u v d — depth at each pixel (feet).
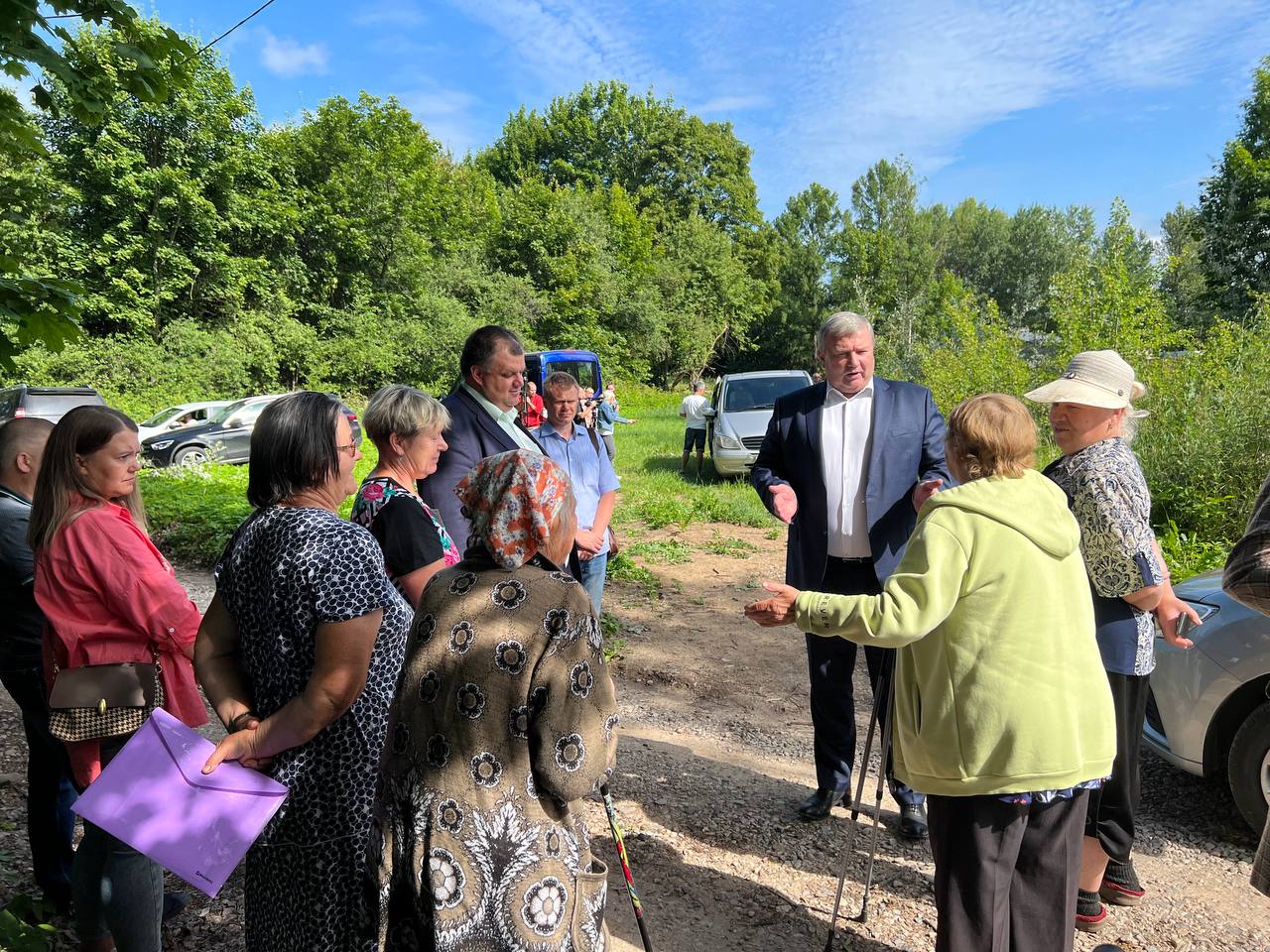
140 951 7.45
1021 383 40.91
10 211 10.59
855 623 7.25
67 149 72.79
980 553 7.25
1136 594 8.75
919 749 7.50
